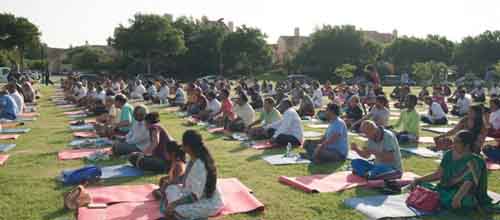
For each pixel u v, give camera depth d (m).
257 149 10.60
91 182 7.48
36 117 16.98
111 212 6.02
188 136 5.71
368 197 6.73
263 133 11.86
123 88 31.06
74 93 23.75
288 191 7.15
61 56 96.69
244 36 63.34
